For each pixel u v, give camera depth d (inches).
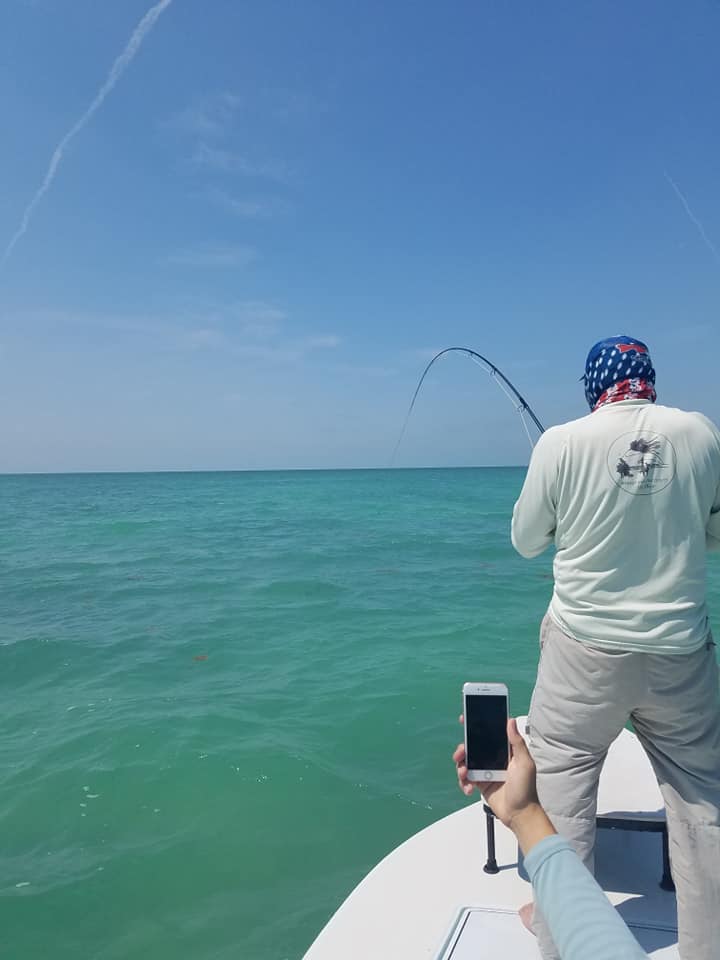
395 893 90.5
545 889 36.4
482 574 493.4
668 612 69.7
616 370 75.4
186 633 333.1
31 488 2484.0
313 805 165.9
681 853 70.7
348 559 570.3
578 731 74.0
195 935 122.2
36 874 140.8
